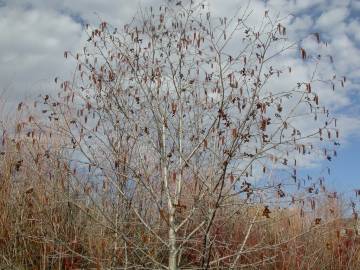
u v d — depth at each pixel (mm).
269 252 7562
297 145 5688
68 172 6297
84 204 6805
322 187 6035
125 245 5879
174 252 5734
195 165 6078
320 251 8672
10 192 7430
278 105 5664
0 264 6801
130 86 6375
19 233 6996
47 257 6559
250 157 5609
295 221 8227
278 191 5738
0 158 7441
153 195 5852
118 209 6301
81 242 6625
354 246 9102
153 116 6180
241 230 7102
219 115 5551
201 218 6387
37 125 6844
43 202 7016
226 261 6754
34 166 7281
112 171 6363
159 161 6234
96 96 6391
